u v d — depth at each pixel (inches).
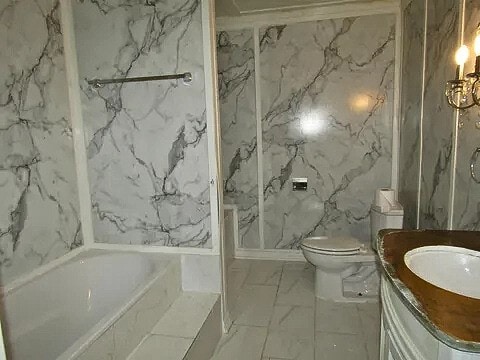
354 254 102.6
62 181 87.0
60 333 78.9
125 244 94.3
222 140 135.4
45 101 81.5
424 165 91.7
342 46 121.0
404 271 46.1
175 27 82.6
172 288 84.3
